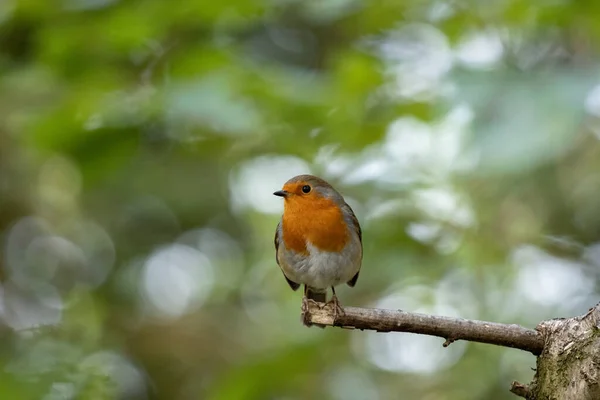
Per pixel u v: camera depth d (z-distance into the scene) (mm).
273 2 10492
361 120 10602
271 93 9859
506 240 11898
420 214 11539
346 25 11281
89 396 10391
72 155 10367
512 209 11938
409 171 11562
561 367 5988
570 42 10523
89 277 14820
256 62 10891
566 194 11844
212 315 15156
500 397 12164
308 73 11422
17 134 12438
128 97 10312
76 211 14562
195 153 11539
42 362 10539
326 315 6516
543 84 8180
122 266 14672
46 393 10062
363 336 13875
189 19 10500
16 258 14906
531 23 9914
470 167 9867
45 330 11227
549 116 7793
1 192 14336
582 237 12281
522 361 12297
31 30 11148
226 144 11148
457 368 12984
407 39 11109
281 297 14656
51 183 14445
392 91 10672
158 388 14562
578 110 7809
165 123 10133
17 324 14055
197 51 10375
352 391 13422
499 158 7703
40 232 14883
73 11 10164
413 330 6461
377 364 13789
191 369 14656
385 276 11352
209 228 14617
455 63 9070
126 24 10172
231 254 15062
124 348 14312
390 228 11141
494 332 6328
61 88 10977
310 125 10594
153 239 14672
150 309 15070
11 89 11133
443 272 11969
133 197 13430
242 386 10516
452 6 10180
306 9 10547
